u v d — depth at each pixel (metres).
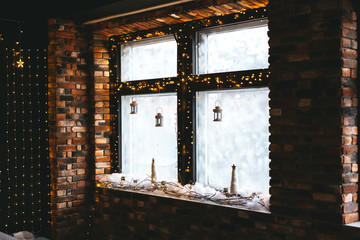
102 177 5.80
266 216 3.94
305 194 3.67
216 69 4.83
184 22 5.01
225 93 4.74
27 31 5.88
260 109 4.45
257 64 4.45
